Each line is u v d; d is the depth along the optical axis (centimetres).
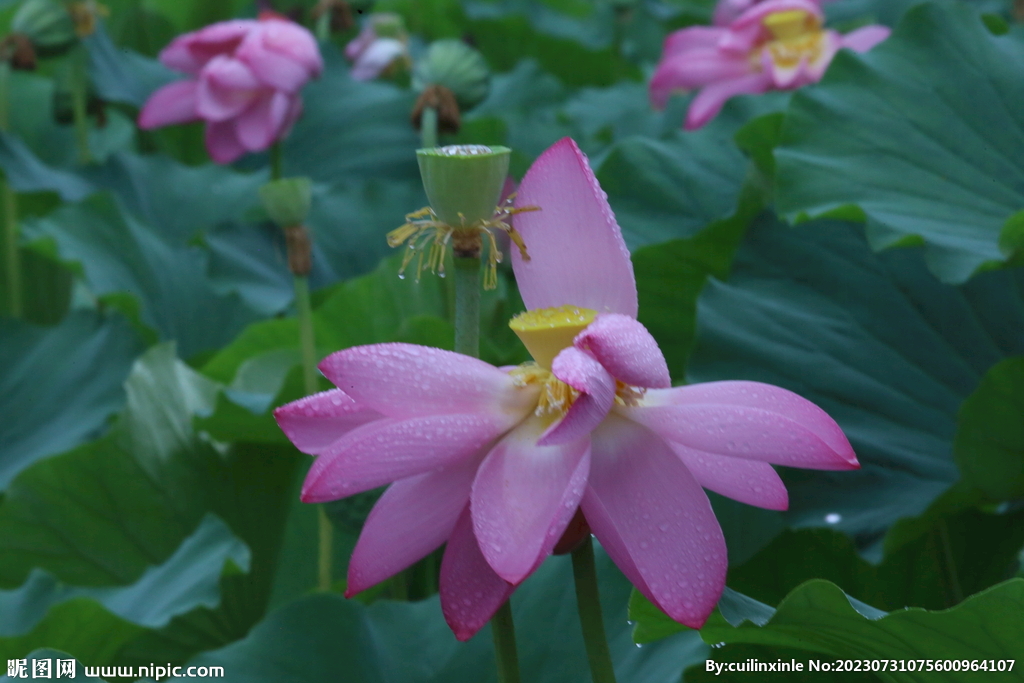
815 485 155
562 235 122
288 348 229
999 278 167
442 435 117
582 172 121
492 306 224
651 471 118
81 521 188
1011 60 177
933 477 154
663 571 117
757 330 166
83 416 226
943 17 182
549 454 117
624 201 226
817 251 175
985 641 123
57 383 236
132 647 171
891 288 169
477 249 120
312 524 212
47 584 162
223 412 186
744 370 162
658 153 230
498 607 118
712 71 239
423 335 201
